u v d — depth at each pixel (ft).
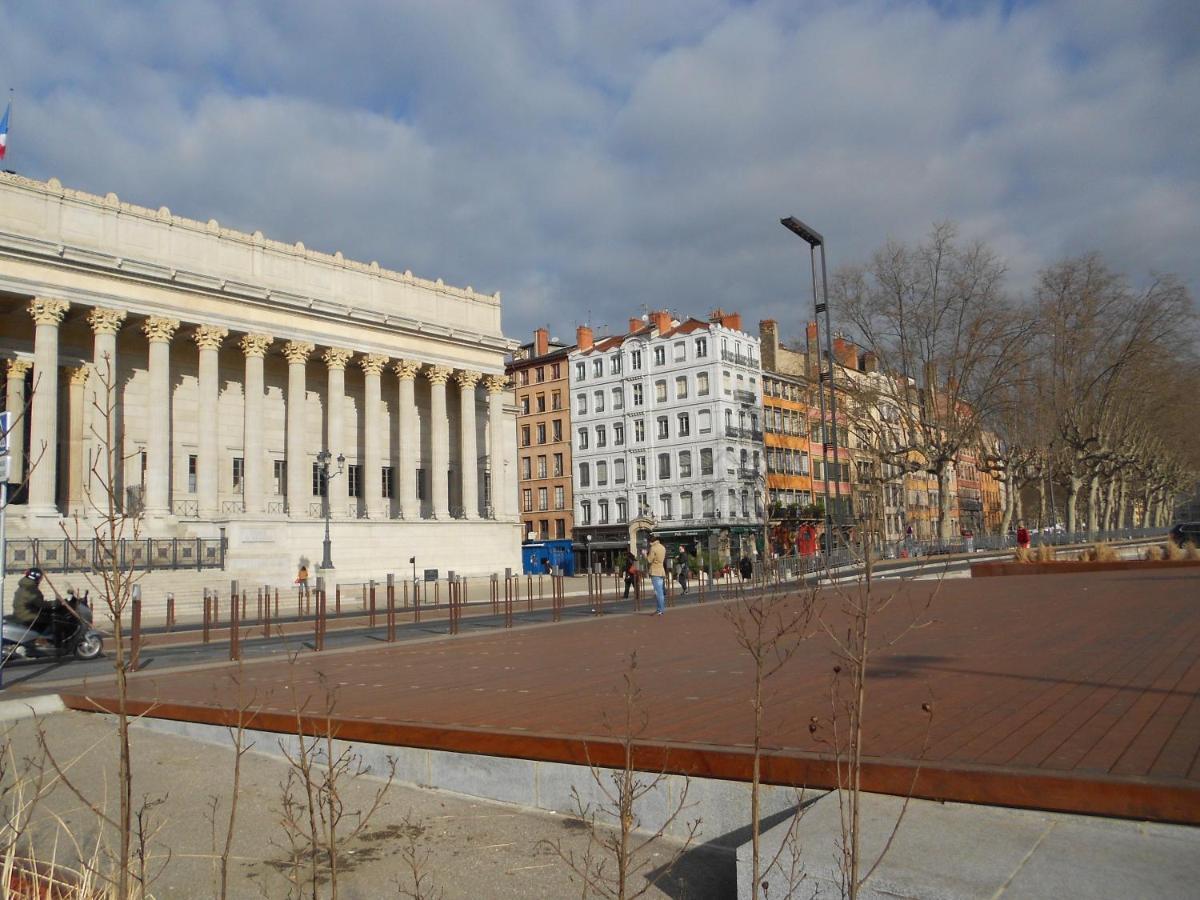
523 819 22.74
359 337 169.37
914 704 26.40
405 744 26.58
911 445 183.01
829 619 57.82
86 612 64.90
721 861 19.26
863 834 15.99
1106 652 36.52
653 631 60.49
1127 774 17.01
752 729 23.80
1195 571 97.96
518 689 34.60
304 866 19.95
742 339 243.40
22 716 37.22
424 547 174.91
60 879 17.84
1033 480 236.22
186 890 18.69
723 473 228.84
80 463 139.03
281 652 59.41
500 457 193.88
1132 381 202.08
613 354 253.85
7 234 123.75
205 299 147.13
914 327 179.63
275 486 168.55
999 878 13.75
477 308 194.70
